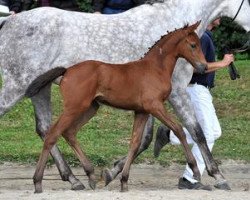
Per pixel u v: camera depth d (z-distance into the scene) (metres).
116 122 14.17
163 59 9.62
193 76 10.38
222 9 10.53
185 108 10.10
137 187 11.00
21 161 11.84
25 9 12.41
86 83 9.38
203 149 10.10
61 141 12.73
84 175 11.50
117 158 11.94
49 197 9.16
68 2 11.62
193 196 9.26
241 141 13.23
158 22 10.16
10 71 9.91
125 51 9.99
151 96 9.48
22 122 14.14
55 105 14.66
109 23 10.05
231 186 11.22
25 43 9.89
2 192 9.91
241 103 15.15
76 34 9.93
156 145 10.73
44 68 9.88
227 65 10.13
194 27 9.70
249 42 11.02
